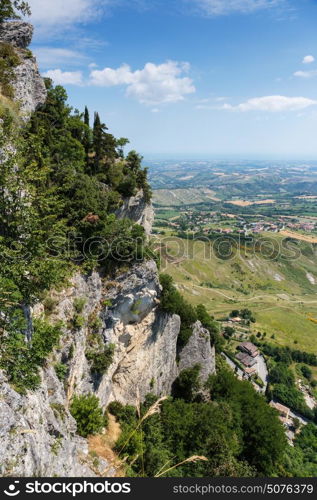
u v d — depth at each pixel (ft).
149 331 147.74
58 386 75.82
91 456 78.89
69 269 107.14
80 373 107.65
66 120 182.91
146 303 139.54
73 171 131.44
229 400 167.63
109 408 131.23
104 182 177.06
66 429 67.51
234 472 111.24
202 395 181.06
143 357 146.92
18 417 43.60
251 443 146.30
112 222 131.23
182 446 122.31
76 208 118.01
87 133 194.80
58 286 99.91
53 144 141.90
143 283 134.00
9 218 62.95
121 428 121.08
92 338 118.32
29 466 41.16
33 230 64.80
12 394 45.62
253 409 161.79
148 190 201.16
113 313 128.98
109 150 183.73
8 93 119.44
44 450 48.67
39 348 58.29
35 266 64.03
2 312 54.34
